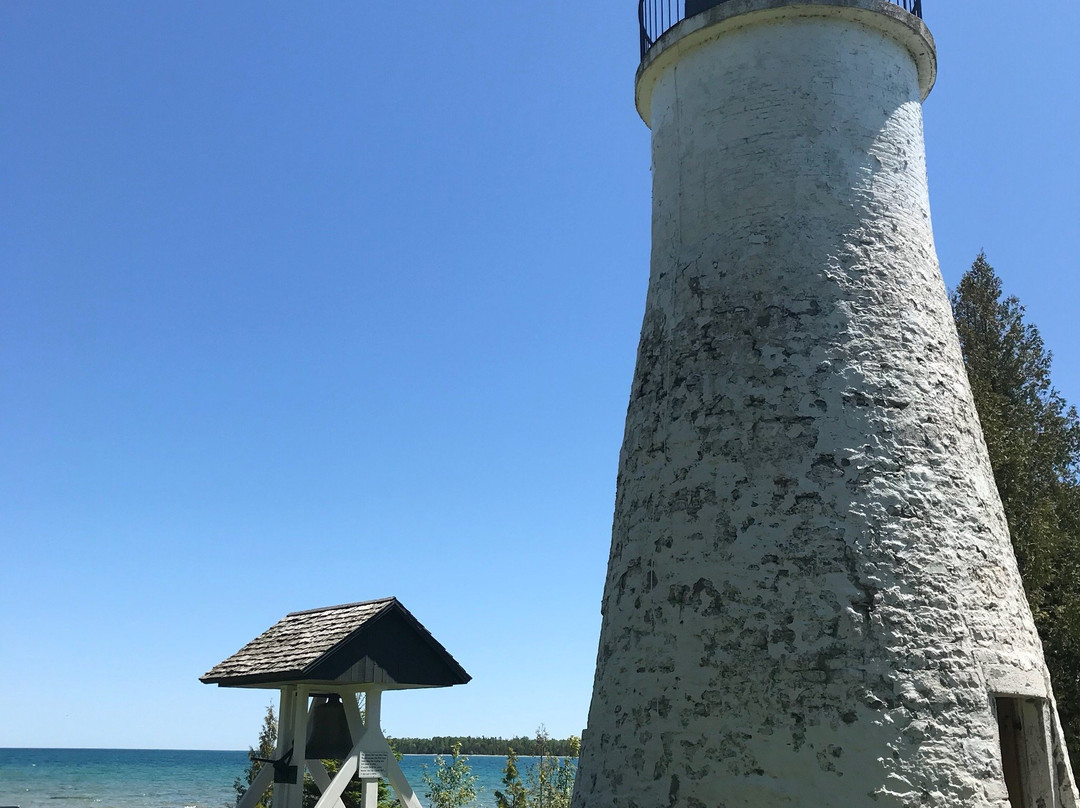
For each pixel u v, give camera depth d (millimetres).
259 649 11320
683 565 8141
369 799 9898
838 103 9172
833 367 8297
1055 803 8008
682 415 8711
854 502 7855
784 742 7188
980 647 7723
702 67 9781
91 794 70125
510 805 22719
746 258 8867
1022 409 20688
